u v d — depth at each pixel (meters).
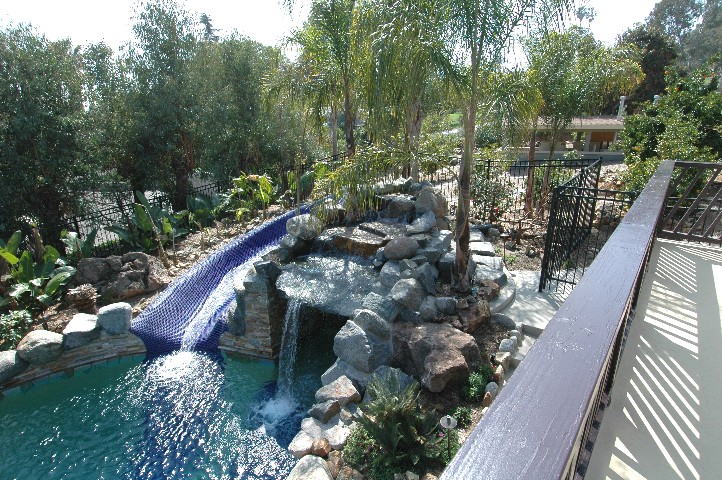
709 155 9.70
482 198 9.88
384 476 4.12
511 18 5.59
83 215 12.17
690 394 3.04
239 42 16.14
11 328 7.76
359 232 8.09
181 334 8.30
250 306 7.38
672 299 4.48
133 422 6.31
